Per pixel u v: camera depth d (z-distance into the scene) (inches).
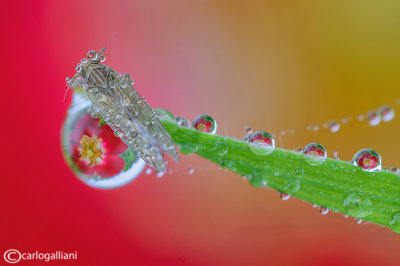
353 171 1.9
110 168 2.0
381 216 1.9
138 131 1.9
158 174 2.0
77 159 2.0
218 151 1.9
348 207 1.9
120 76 2.0
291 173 1.9
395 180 1.9
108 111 2.0
